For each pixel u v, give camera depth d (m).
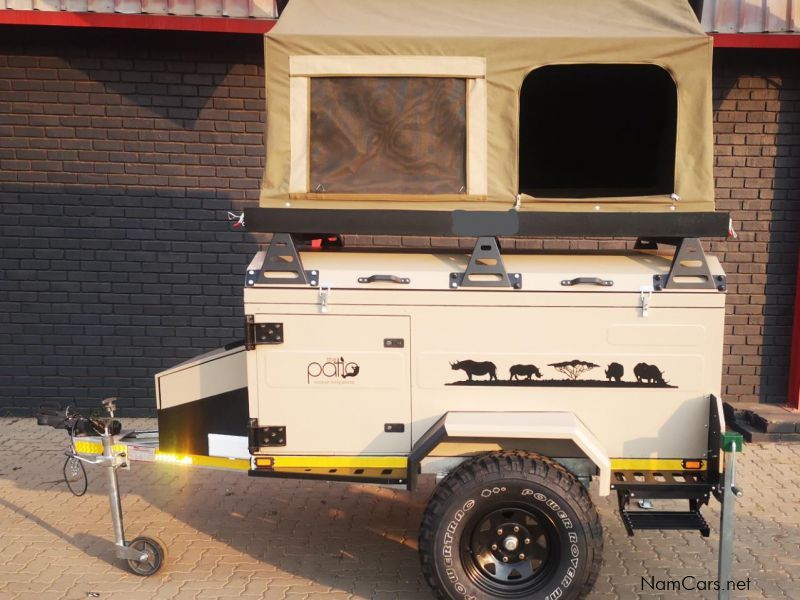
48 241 6.19
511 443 3.42
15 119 6.02
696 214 3.36
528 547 3.41
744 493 4.95
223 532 4.43
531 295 3.40
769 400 6.36
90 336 6.33
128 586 3.80
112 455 3.87
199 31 5.82
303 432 3.53
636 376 3.42
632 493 3.41
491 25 3.52
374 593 3.76
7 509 4.69
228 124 6.07
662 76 4.09
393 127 3.43
